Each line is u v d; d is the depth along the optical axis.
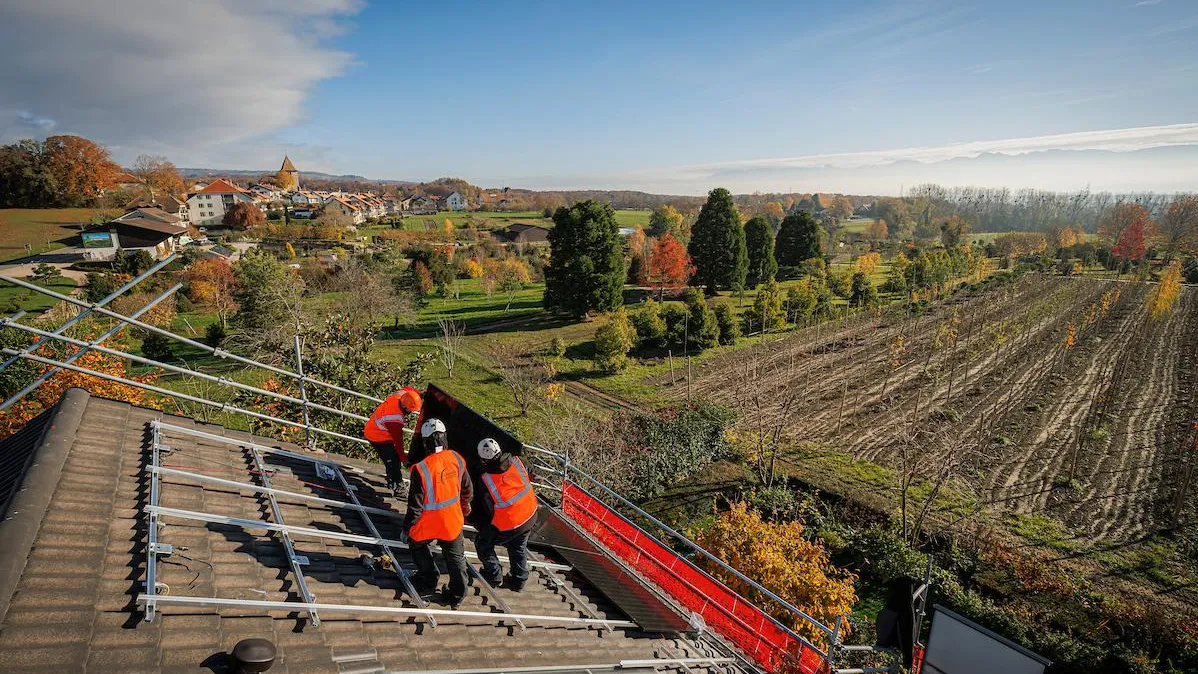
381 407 7.47
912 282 68.25
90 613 3.81
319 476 7.45
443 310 63.78
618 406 36.50
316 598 4.96
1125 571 20.86
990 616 18.12
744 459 28.95
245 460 7.10
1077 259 87.19
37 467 5.00
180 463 6.22
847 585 15.71
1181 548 22.20
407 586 5.68
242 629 4.28
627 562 10.28
